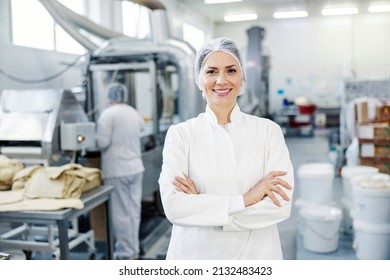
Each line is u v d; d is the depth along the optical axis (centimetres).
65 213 181
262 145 113
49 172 204
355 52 759
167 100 422
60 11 296
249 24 752
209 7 647
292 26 777
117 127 263
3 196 197
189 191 104
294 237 283
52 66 368
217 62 108
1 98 254
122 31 509
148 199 395
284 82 805
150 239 294
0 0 307
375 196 226
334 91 778
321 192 286
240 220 102
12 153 239
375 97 455
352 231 281
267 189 102
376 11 710
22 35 336
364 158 308
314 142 656
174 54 328
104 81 345
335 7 672
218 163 110
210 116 115
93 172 225
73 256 266
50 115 238
